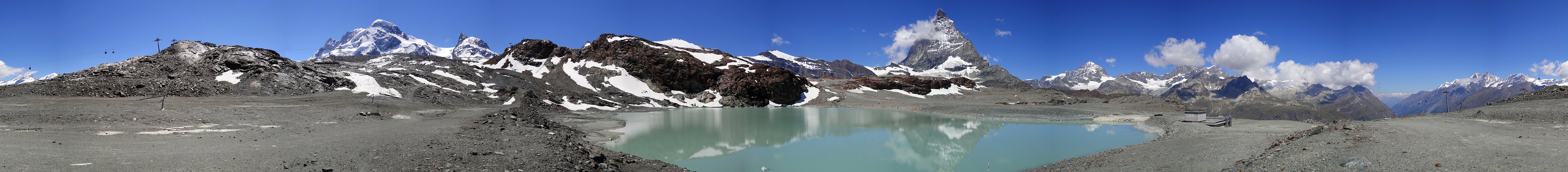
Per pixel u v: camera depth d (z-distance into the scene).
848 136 49.00
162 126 31.67
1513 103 54.38
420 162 19.61
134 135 26.03
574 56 146.25
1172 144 30.80
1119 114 73.94
